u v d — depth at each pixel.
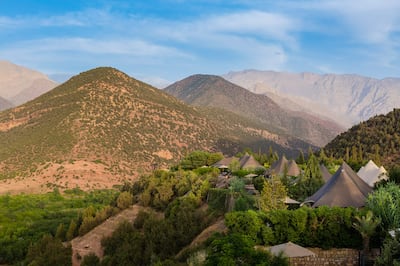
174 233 38.06
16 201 93.44
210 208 42.03
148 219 47.03
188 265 22.64
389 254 19.88
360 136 93.44
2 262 55.97
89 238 55.56
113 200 74.50
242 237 20.25
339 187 30.70
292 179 44.12
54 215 81.25
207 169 64.88
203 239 33.03
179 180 60.75
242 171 54.84
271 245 24.61
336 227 23.97
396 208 23.81
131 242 42.12
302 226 24.33
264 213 25.91
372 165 41.84
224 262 18.39
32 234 66.25
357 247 23.78
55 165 122.19
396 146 82.56
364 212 24.11
